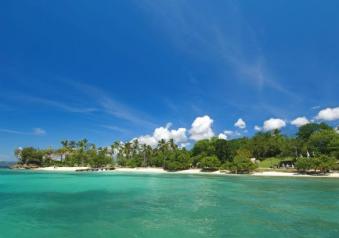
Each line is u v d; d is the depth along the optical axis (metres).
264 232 23.66
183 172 130.38
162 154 157.38
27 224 26.31
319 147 117.06
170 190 52.88
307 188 55.75
